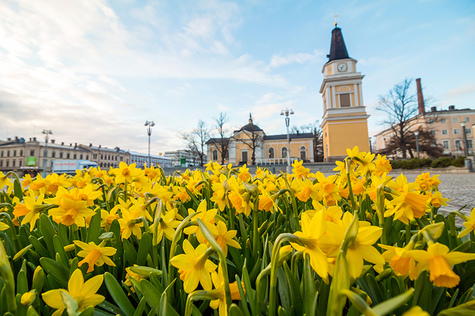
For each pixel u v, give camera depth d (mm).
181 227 796
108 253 917
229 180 1233
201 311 925
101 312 809
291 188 1342
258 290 689
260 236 1388
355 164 1723
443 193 7668
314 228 572
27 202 1093
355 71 33062
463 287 949
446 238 1188
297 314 762
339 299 458
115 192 1950
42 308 902
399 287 773
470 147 52906
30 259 1144
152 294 792
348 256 542
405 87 33156
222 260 611
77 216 1075
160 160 89562
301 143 49188
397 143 34844
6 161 62906
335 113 31969
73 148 69438
